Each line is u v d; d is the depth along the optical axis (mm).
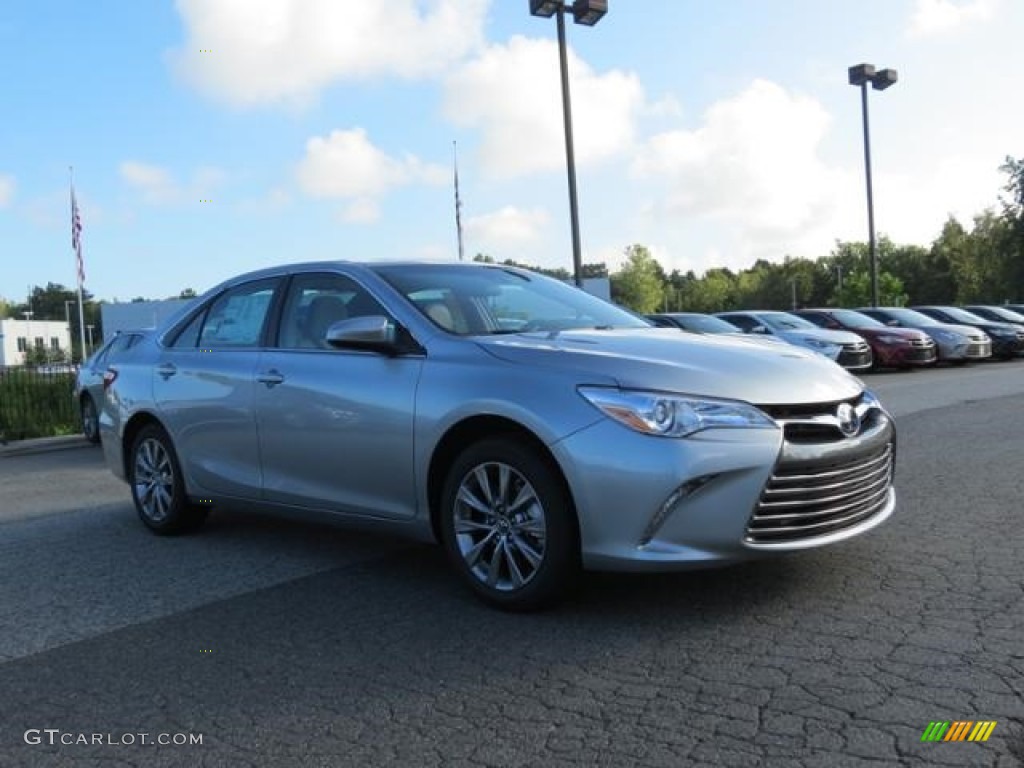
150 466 6223
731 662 3488
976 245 69188
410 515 4535
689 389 3785
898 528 5395
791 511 3844
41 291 143000
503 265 5773
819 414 3945
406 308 4758
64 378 15570
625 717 3082
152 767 2934
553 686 3361
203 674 3660
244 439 5387
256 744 3051
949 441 8961
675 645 3688
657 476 3676
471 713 3186
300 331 5258
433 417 4324
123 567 5387
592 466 3783
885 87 30359
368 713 3234
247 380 5352
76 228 32906
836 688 3211
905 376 19484
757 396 3818
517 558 4145
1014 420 10461
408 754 2924
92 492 8516
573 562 3979
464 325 4699
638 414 3754
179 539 6066
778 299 119375
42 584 5086
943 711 2996
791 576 4496
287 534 6062
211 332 5918
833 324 22188
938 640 3602
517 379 4082
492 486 4219
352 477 4770
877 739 2834
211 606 4531
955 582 4328
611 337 4445
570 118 18766
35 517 7230
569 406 3893
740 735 2910
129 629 4246
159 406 6004
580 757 2836
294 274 5492
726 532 3703
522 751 2896
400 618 4199
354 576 4941
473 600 4410
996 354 23875
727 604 4133
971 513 5754
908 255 102250
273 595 4664
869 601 4098
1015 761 2674
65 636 4188
